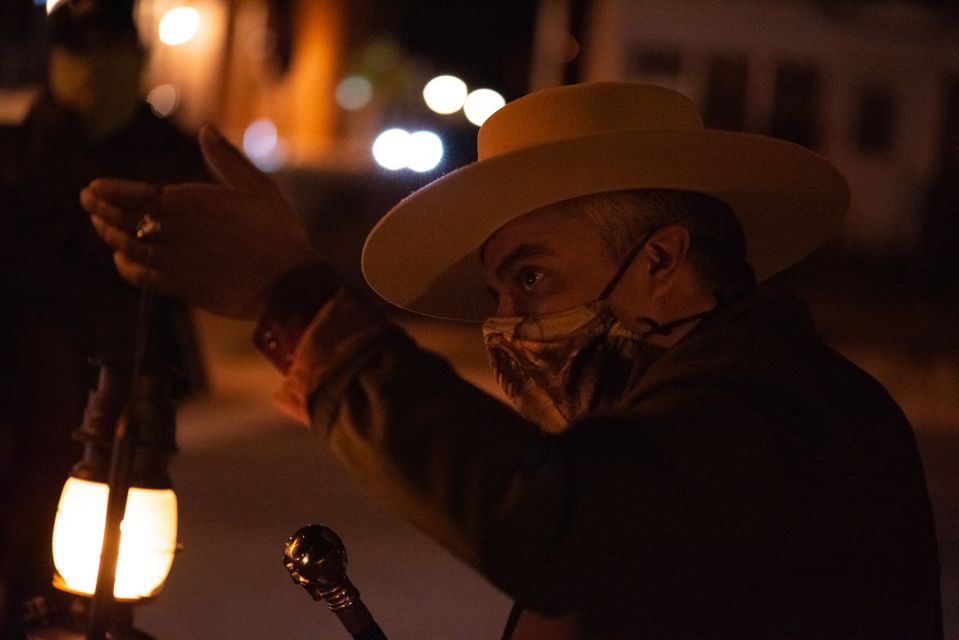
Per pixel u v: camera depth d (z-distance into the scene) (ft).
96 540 6.28
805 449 5.22
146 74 12.82
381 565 19.94
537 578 4.86
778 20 73.61
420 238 6.16
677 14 72.02
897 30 74.38
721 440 5.07
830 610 5.28
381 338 4.99
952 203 71.82
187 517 22.22
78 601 6.43
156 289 5.11
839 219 6.78
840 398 5.49
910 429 5.90
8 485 11.89
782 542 5.14
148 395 5.99
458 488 4.75
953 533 22.90
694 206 5.93
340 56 73.31
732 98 73.72
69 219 12.27
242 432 30.48
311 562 5.80
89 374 12.39
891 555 5.54
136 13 12.84
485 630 17.26
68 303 12.27
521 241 5.90
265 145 69.15
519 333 5.87
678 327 5.80
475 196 5.84
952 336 51.85
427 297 6.87
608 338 5.81
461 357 41.96
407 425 4.81
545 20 66.13
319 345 4.99
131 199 5.03
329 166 51.80
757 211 6.68
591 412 5.87
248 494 24.31
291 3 71.56
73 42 12.41
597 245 5.82
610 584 4.94
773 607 5.19
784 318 5.78
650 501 4.91
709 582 5.08
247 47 71.20
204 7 69.41
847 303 59.11
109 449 6.43
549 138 6.19
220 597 18.12
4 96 25.13
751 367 5.38
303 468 27.02
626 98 6.25
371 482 4.92
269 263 5.07
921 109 74.79
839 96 74.38
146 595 6.28
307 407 4.99
